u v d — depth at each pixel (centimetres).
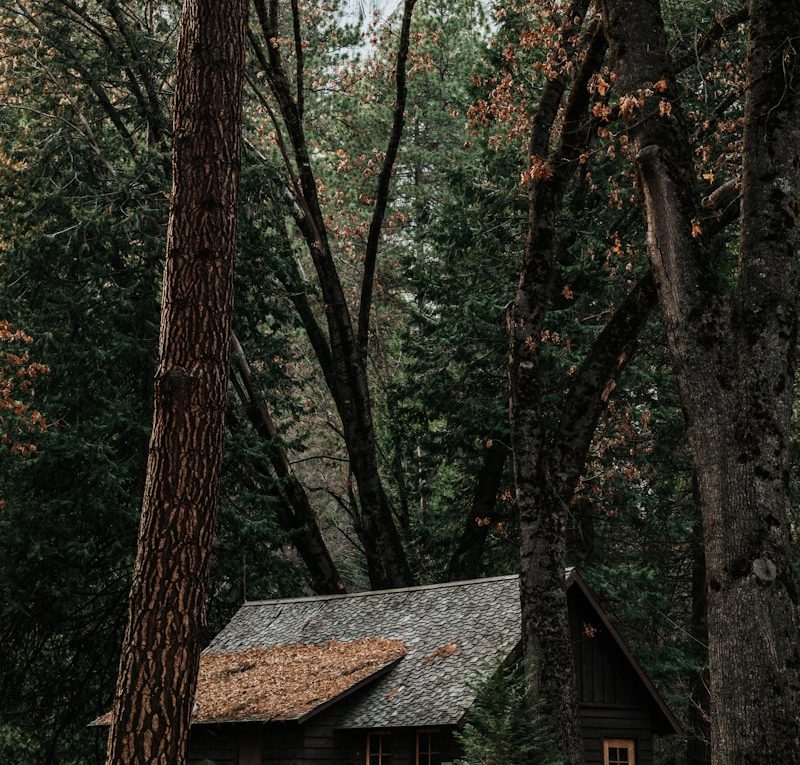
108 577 3219
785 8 1218
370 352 4675
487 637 2273
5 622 3066
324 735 2253
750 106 1216
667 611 3381
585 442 1825
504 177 3092
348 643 2527
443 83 4259
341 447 4597
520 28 2972
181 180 1102
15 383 2992
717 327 1160
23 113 3378
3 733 3250
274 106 4000
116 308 3072
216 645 2786
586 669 2333
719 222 1527
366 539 3509
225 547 3250
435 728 2145
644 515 3369
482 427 3117
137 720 980
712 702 1091
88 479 3005
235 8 1145
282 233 3594
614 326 1800
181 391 1048
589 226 2989
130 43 3412
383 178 3472
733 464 1116
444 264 3491
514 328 1909
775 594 1075
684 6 2588
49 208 3134
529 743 1520
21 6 3444
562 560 1814
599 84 1507
